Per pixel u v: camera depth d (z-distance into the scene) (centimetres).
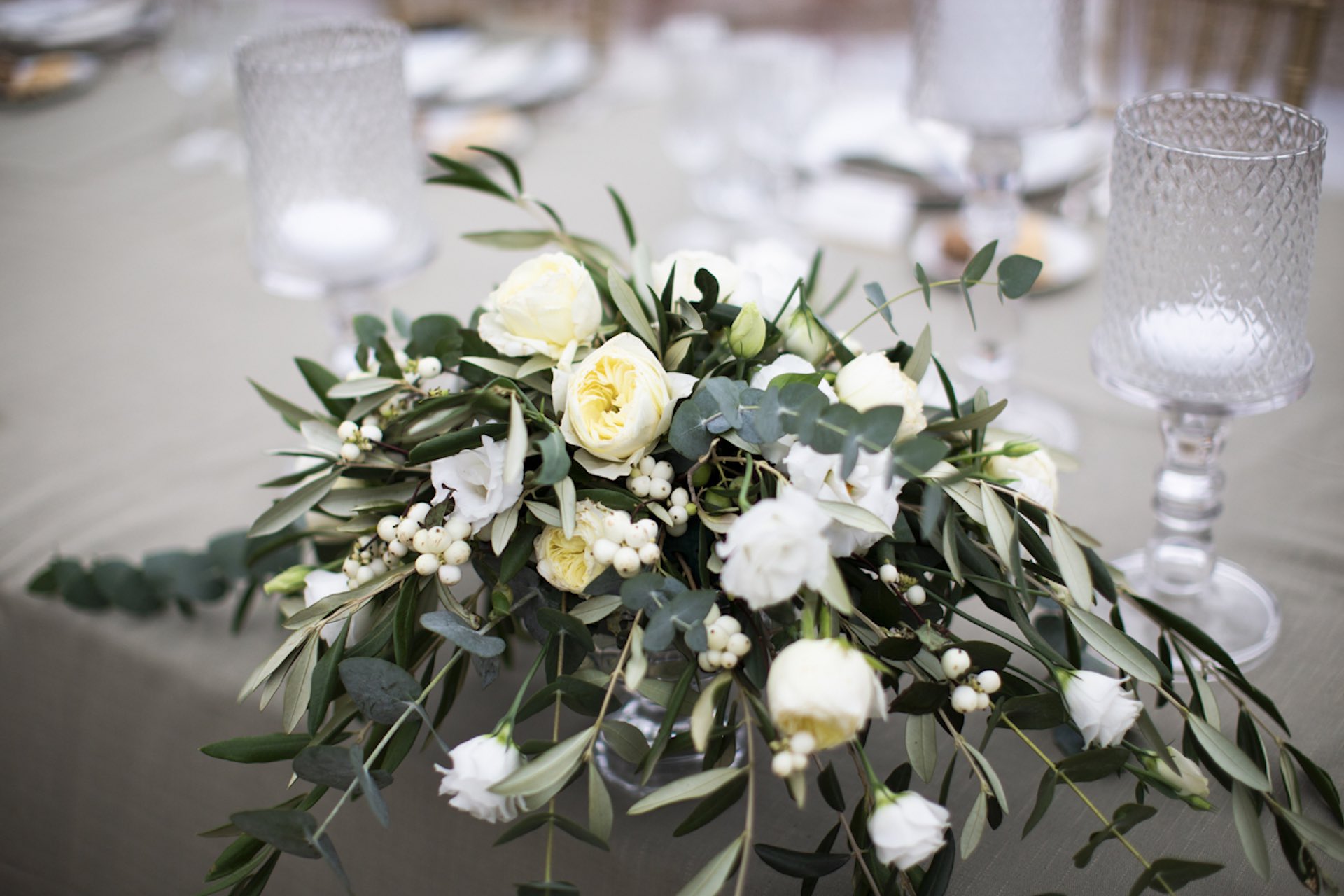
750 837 50
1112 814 62
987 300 96
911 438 53
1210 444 73
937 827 47
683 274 61
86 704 79
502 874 65
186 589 76
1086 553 59
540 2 221
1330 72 237
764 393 52
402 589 56
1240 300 66
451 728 69
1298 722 67
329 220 91
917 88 99
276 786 72
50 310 115
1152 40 148
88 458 94
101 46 167
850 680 46
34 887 86
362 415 62
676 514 54
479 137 134
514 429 51
